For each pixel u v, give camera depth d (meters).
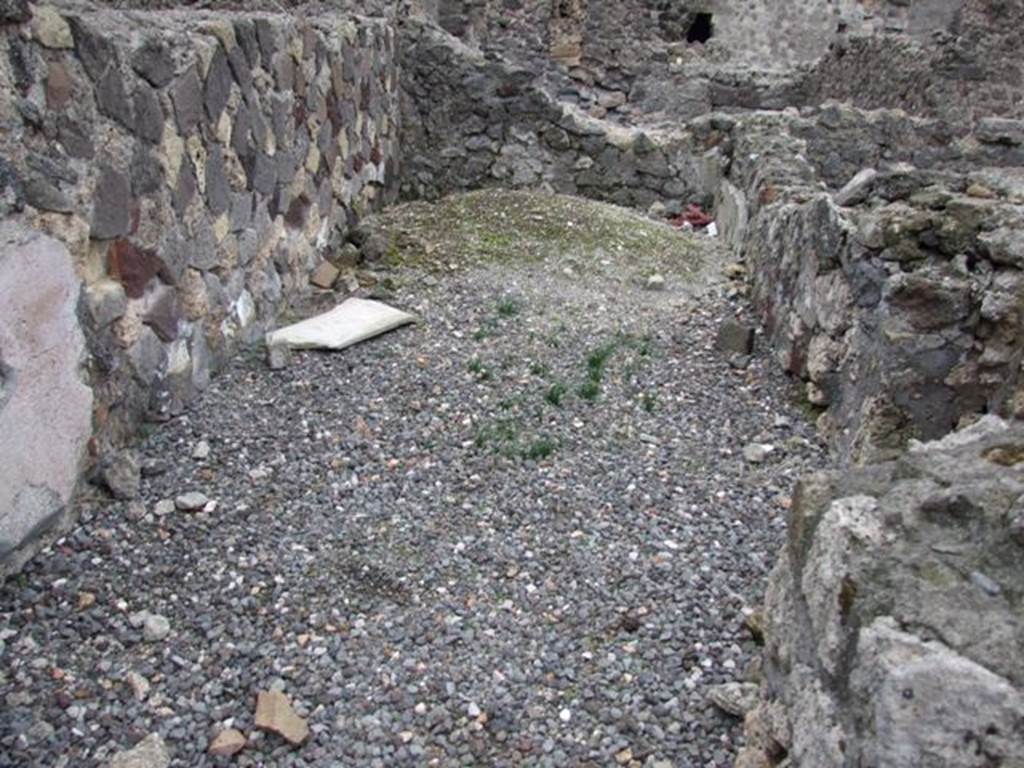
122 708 2.32
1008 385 3.10
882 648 1.37
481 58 7.24
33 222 2.62
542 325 4.64
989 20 9.97
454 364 4.16
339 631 2.61
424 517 3.12
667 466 3.53
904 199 3.95
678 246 6.08
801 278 4.15
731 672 2.52
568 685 2.47
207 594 2.71
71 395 2.81
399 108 7.23
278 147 4.48
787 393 4.13
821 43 13.43
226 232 3.90
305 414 3.66
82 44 2.83
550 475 3.40
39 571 2.70
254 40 4.12
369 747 2.26
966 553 1.49
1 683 2.35
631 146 7.27
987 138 8.06
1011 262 3.13
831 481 1.79
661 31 12.58
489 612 2.71
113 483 3.03
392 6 7.08
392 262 5.36
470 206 6.50
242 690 2.40
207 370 3.78
